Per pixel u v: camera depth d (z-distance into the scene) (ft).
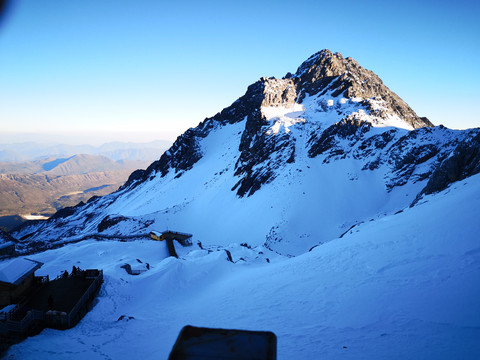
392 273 68.08
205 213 322.96
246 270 136.15
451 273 58.59
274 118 423.23
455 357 35.65
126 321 77.36
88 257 148.77
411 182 270.05
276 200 276.21
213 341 19.84
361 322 51.57
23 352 50.37
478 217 74.64
